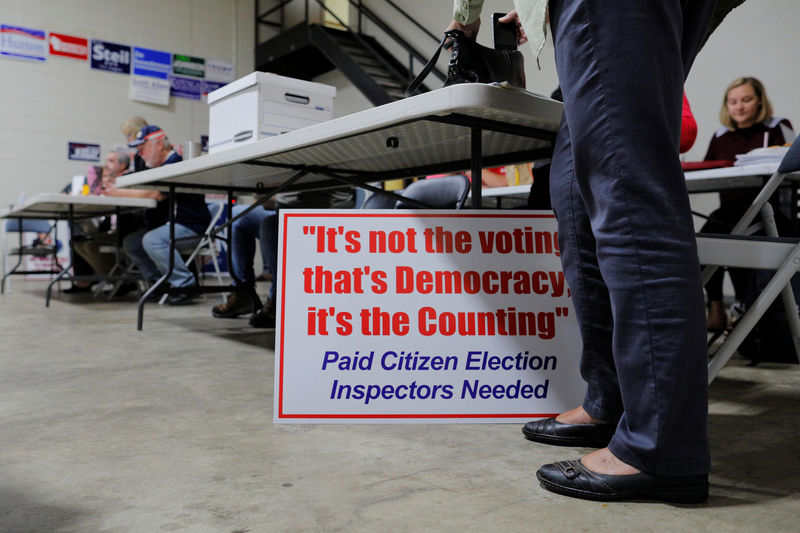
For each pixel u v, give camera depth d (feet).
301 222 4.61
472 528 2.72
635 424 2.99
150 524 2.77
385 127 4.75
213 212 14.46
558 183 3.78
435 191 6.93
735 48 14.61
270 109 6.82
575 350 4.51
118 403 5.08
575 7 2.99
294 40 25.72
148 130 13.94
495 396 4.45
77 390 5.56
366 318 4.51
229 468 3.51
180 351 7.70
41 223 20.35
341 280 4.56
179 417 4.64
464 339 4.50
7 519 2.84
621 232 2.96
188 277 13.96
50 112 24.99
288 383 4.47
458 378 4.46
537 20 3.21
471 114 4.37
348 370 4.48
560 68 3.16
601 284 3.71
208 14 28.50
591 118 2.99
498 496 3.10
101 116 26.07
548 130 5.03
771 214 5.18
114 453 3.79
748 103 10.75
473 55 4.17
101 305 13.96
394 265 4.57
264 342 8.45
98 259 16.74
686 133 7.83
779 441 4.03
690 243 2.93
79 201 12.65
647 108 2.89
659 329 2.87
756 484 3.26
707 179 7.09
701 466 2.93
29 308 13.20
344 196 10.98
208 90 28.60
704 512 2.89
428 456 3.72
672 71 2.95
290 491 3.16
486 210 4.64
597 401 3.84
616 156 2.93
